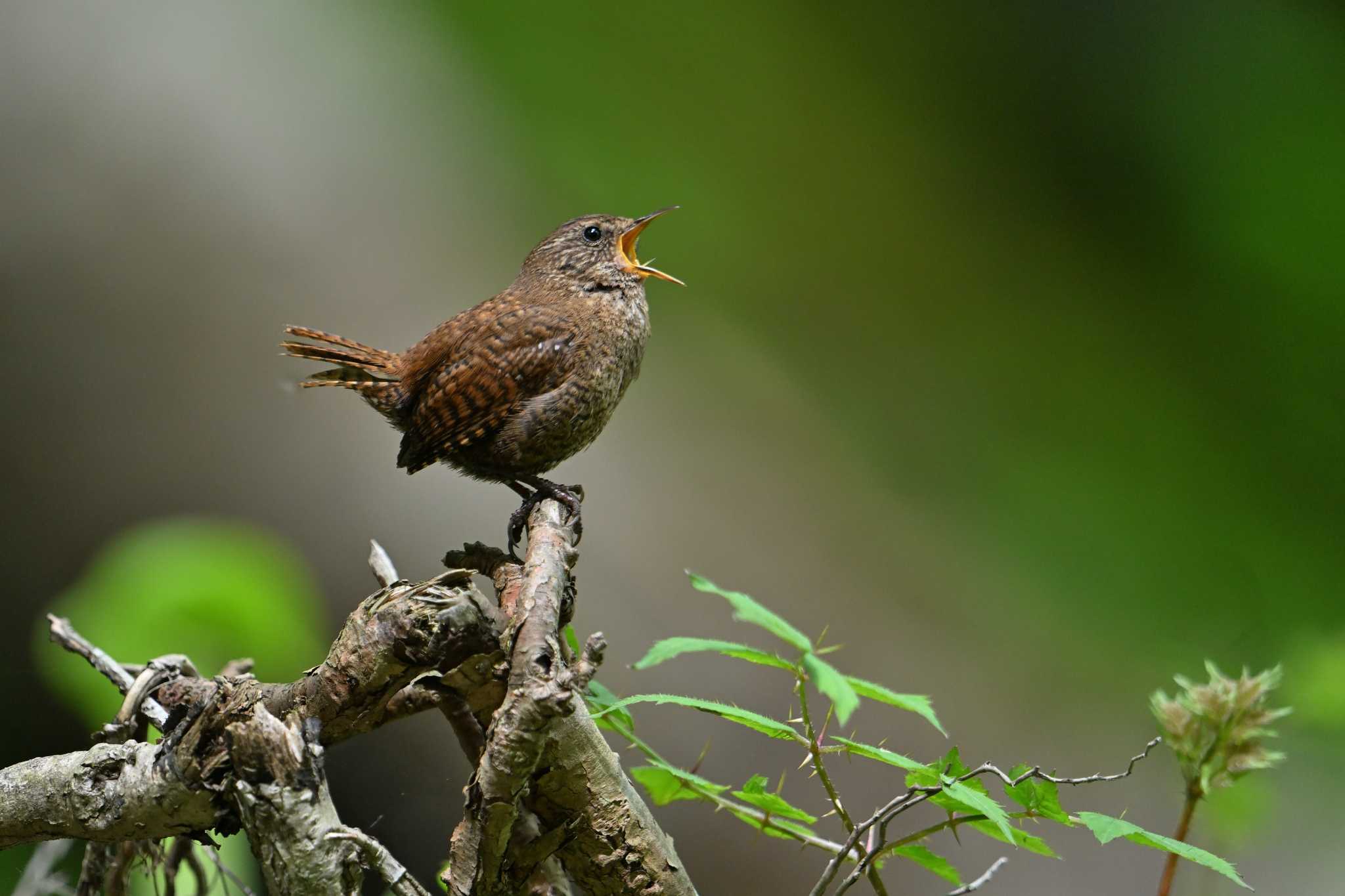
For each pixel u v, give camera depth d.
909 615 11.88
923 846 3.87
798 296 14.75
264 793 3.03
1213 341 15.90
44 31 11.91
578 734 3.43
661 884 3.52
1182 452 14.43
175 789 3.30
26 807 3.47
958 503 13.30
